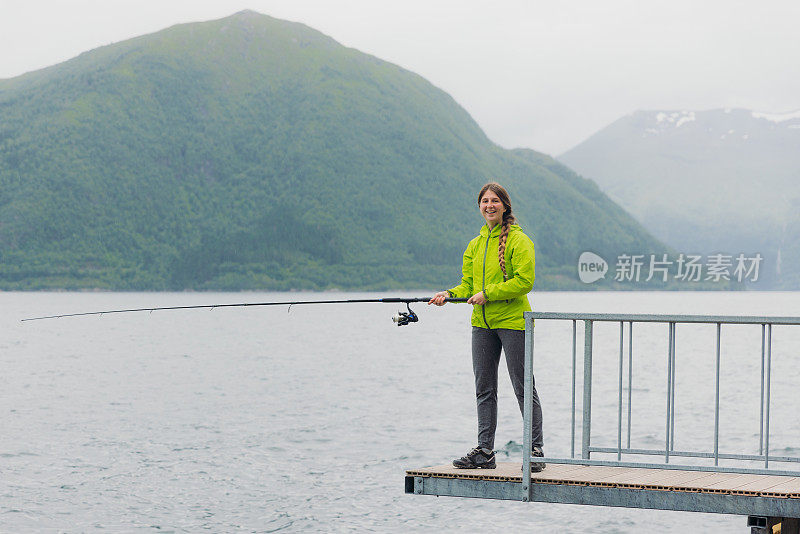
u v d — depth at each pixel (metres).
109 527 9.35
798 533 7.48
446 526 9.48
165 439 14.89
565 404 20.31
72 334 55.47
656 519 9.84
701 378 27.03
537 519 9.81
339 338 50.25
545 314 6.71
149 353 37.53
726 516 10.03
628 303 148.12
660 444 14.96
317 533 9.17
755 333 55.91
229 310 113.50
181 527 9.38
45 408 19.14
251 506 10.27
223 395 21.67
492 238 6.96
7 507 10.09
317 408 19.12
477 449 7.15
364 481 11.61
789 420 17.67
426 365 31.17
